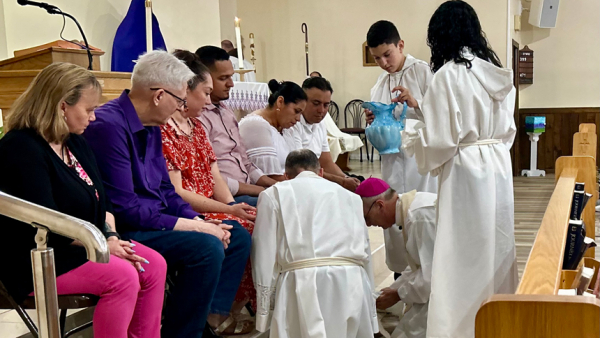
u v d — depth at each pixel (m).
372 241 4.31
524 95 10.46
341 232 2.44
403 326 2.83
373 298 2.56
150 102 2.23
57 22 4.00
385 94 3.77
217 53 2.97
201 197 2.54
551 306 0.95
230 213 2.56
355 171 8.57
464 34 2.51
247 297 2.73
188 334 2.21
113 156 2.15
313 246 2.39
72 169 1.93
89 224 1.38
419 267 2.81
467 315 2.48
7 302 1.87
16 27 3.92
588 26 9.98
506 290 2.54
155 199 2.30
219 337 2.46
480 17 8.98
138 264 1.95
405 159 3.63
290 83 3.37
